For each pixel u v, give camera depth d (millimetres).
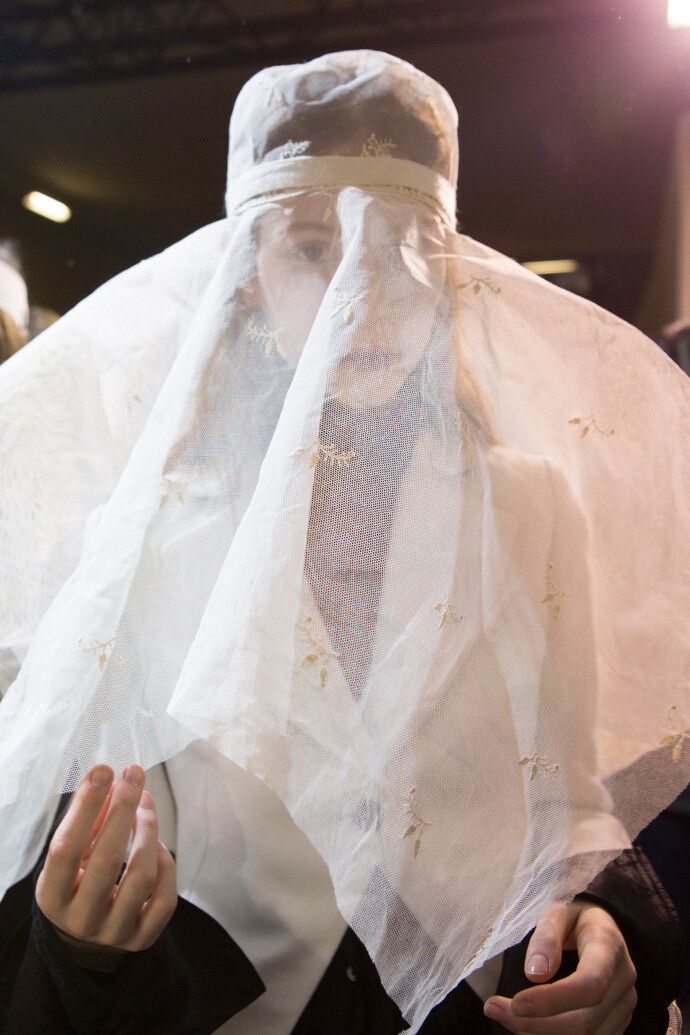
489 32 3463
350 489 892
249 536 850
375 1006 936
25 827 978
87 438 1062
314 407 889
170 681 894
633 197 5777
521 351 1053
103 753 855
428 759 869
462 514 932
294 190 1026
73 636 874
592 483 1058
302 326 994
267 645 822
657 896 999
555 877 867
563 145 4020
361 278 953
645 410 1057
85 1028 839
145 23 4652
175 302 1088
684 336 2715
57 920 800
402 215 1013
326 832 834
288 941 953
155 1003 867
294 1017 935
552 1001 812
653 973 948
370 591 881
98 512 1035
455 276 1034
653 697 995
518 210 5801
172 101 5133
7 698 913
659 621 1017
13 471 1030
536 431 1067
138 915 822
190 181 6598
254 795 985
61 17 4707
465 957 837
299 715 838
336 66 1062
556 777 896
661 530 1038
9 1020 851
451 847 859
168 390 962
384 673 870
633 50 2891
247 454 946
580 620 973
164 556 906
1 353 2029
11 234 7590
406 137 1051
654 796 960
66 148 6168
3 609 1011
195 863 985
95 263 8055
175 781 1021
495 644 918
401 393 938
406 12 3775
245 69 4660
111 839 780
